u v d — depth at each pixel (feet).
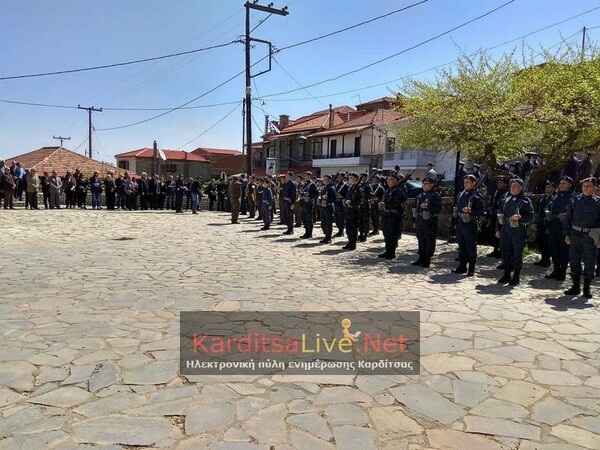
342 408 11.41
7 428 10.21
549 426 10.68
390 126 46.50
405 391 12.36
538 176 37.70
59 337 15.84
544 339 16.46
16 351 14.55
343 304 20.65
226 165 203.41
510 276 26.45
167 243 39.91
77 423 10.46
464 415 11.15
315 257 33.71
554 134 35.04
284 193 47.50
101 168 120.06
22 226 49.73
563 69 33.65
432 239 30.22
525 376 13.35
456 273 28.58
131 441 9.79
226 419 10.77
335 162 134.31
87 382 12.49
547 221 27.43
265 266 29.73
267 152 172.96
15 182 77.77
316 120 156.97
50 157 118.62
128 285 23.70
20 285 23.35
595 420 10.96
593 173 41.81
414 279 26.55
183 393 12.00
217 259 32.07
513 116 33.22
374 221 48.08
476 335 16.79
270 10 72.64
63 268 27.94
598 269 28.30
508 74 36.11
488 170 38.19
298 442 9.89
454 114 34.86
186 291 22.59
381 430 10.45
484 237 39.99
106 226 52.54
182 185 75.77
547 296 22.91
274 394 12.07
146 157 188.96
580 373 13.58
